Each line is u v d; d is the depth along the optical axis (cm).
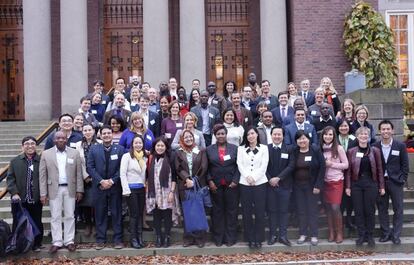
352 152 932
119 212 930
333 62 1767
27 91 1736
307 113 1065
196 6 1722
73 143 973
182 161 923
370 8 1730
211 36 1956
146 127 1012
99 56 1933
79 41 1723
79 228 1005
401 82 1917
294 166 934
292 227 1007
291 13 1800
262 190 923
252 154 930
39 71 1733
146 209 951
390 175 930
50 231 982
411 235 991
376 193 920
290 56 1814
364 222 933
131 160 917
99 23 1941
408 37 1914
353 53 1723
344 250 928
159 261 878
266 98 1182
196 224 904
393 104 1320
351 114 1034
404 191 1130
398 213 930
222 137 936
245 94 1178
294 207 988
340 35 1773
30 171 899
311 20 1773
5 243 859
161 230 936
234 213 935
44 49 1742
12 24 1966
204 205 935
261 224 923
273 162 938
